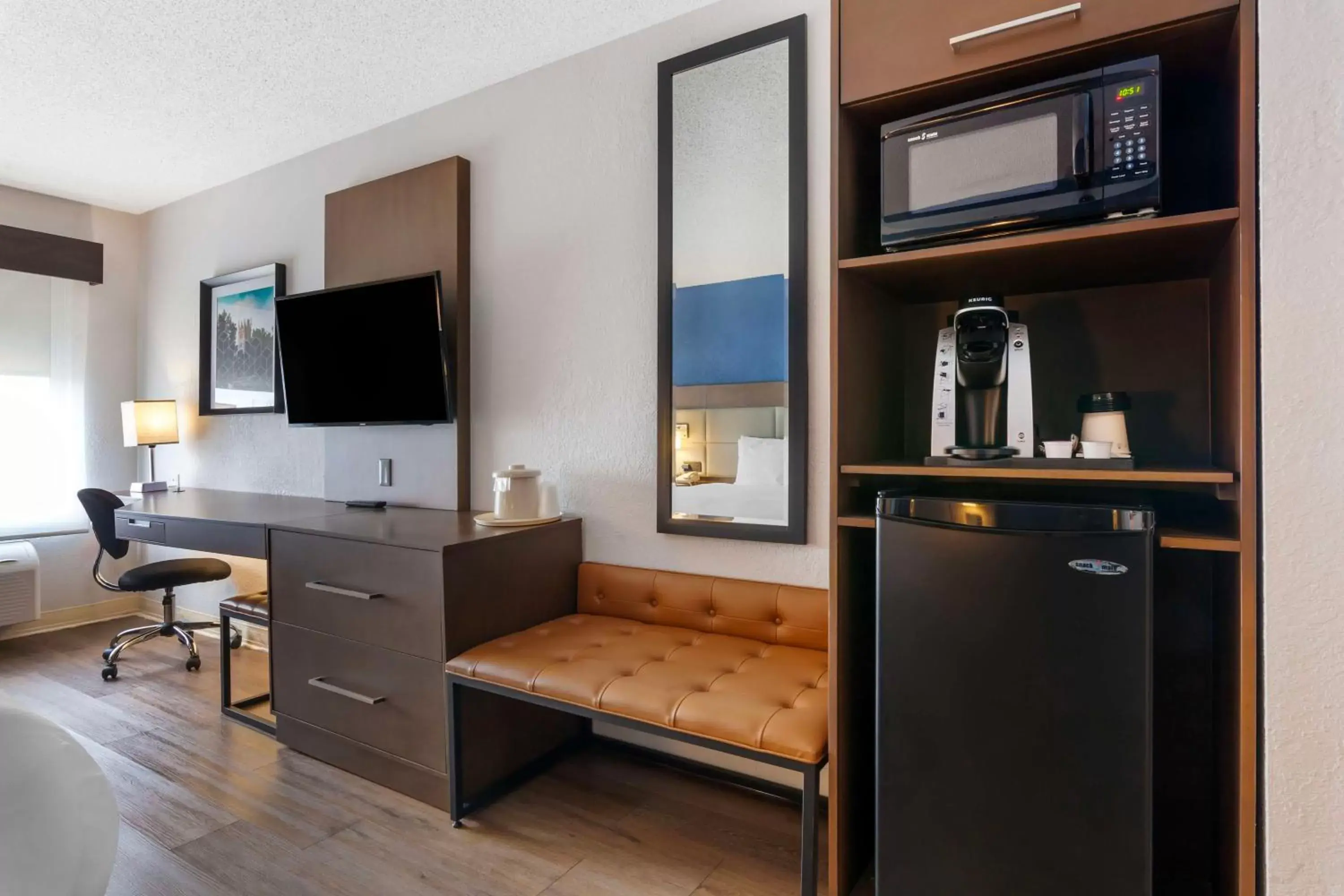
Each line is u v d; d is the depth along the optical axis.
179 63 2.54
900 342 1.87
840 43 1.49
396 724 2.11
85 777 0.90
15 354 3.84
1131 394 1.62
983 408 1.56
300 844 1.87
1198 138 1.53
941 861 1.38
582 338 2.52
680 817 2.02
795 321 2.05
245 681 3.12
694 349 2.24
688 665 1.85
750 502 2.15
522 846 1.87
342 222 3.08
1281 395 1.13
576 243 2.54
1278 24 1.12
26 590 3.60
